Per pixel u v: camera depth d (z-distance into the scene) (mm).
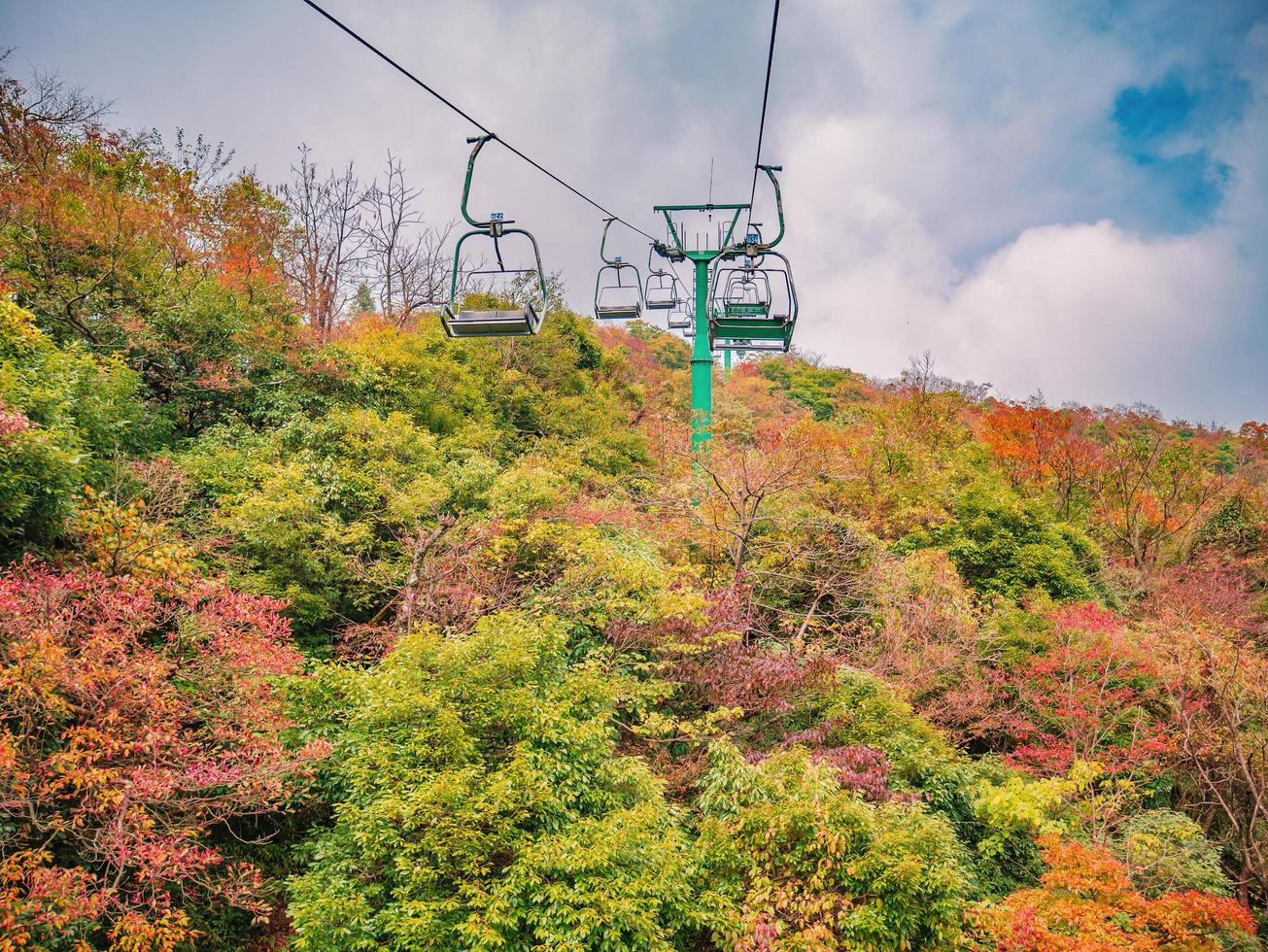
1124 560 27078
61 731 8234
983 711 15000
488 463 17453
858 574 17328
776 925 8969
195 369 17672
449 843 8766
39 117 17500
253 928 10023
